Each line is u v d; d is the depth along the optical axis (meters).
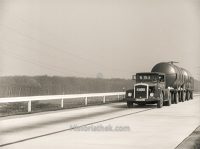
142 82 29.02
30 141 11.20
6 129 14.30
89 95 31.39
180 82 35.31
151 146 10.36
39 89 64.31
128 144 10.67
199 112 23.08
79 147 10.12
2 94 43.88
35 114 21.47
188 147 10.22
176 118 18.98
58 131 13.64
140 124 15.98
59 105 30.11
